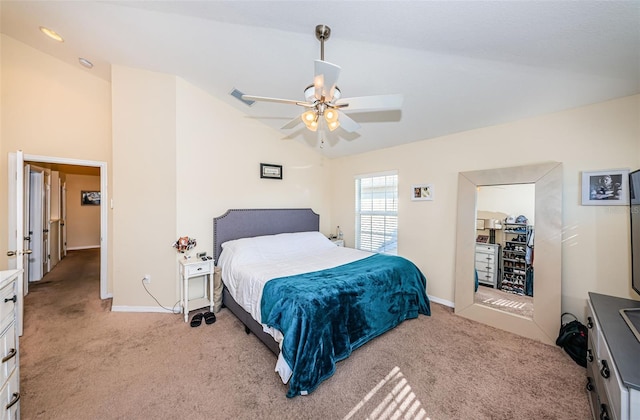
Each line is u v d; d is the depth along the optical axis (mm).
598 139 2248
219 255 3457
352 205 4559
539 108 2455
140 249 3051
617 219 2164
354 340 2186
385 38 1933
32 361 2086
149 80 3023
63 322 2781
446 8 1525
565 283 2406
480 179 2902
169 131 3072
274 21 1950
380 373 1983
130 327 2691
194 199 3270
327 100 1888
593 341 1654
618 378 1091
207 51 2551
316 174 4727
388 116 3104
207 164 3389
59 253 5594
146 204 3045
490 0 1408
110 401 1677
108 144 3523
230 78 2988
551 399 1715
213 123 3441
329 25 1869
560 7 1389
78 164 3352
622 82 1982
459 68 2154
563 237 2420
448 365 2080
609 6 1332
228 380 1896
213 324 2793
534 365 2074
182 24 2189
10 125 2982
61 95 3248
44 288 3881
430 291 3455
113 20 2227
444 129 3148
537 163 2566
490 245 2818
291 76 2736
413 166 3641
